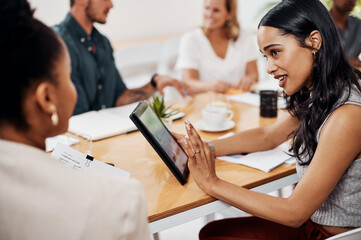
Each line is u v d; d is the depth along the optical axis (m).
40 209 0.56
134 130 1.68
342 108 1.03
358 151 1.03
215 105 1.97
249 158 1.36
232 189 1.09
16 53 0.59
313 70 1.09
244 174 1.25
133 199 0.62
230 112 1.77
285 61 1.06
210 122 1.66
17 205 0.56
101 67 2.30
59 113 0.68
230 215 2.13
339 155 1.01
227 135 1.56
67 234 0.57
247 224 1.35
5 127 0.63
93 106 2.30
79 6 2.16
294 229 1.29
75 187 0.59
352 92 1.05
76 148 1.45
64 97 0.67
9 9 0.59
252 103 2.03
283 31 1.04
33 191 0.57
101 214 0.59
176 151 1.29
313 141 1.13
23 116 0.63
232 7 2.72
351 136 1.01
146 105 1.26
